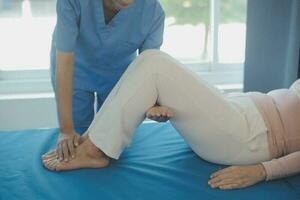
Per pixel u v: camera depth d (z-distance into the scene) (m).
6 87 2.38
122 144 1.42
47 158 1.45
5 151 1.54
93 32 1.58
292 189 1.30
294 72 2.11
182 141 1.64
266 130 1.41
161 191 1.28
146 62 1.34
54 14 2.33
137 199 1.23
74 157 1.42
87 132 1.53
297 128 1.42
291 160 1.34
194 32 2.47
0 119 2.29
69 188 1.29
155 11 1.61
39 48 2.41
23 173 1.39
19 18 2.32
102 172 1.39
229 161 1.45
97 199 1.23
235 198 1.25
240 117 1.40
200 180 1.35
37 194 1.26
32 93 2.38
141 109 1.36
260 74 2.18
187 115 1.38
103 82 1.84
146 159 1.49
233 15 2.44
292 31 2.06
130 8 1.53
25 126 2.33
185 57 2.54
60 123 1.58
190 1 2.38
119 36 1.61
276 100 1.50
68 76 1.52
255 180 1.33
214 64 2.52
